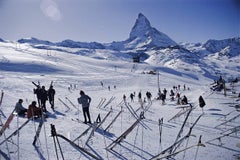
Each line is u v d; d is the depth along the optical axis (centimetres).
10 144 696
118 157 681
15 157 599
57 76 8938
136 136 937
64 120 1180
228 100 2895
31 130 896
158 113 1991
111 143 801
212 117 1764
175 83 9494
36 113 1135
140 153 734
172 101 3506
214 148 870
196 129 1261
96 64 18838
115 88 6794
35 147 692
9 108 1499
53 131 548
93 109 1942
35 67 11200
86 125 1088
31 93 3406
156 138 959
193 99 3488
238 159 755
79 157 648
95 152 705
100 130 1015
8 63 11100
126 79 9569
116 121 1327
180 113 1881
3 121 1020
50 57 17462
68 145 742
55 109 1678
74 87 6188
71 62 16312
